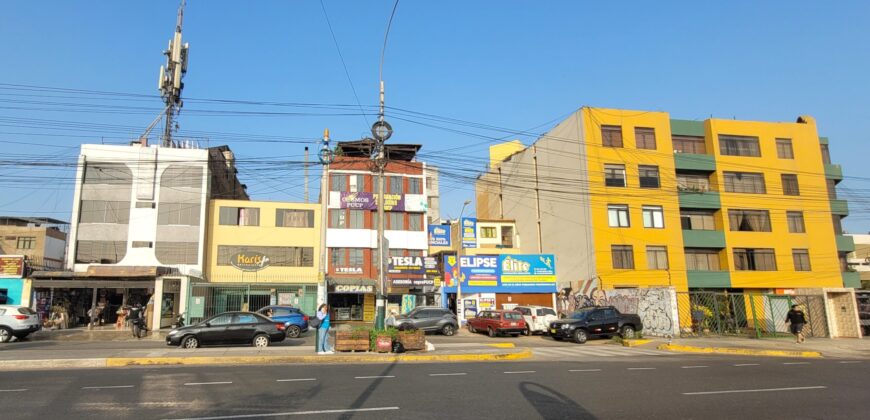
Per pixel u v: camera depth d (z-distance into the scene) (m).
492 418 8.05
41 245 46.81
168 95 45.50
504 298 37.50
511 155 52.81
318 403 9.15
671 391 10.58
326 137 34.72
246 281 41.34
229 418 8.02
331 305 41.97
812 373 13.60
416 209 45.41
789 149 44.62
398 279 42.25
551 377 12.53
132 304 35.75
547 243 45.72
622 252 39.44
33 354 16.86
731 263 41.09
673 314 27.02
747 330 28.45
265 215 42.75
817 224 43.56
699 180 43.09
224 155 49.19
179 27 46.94
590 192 39.78
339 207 43.75
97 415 8.22
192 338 20.27
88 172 39.56
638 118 41.88
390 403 9.16
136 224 39.41
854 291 26.55
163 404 9.06
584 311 26.88
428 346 18.89
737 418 8.18
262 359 16.23
